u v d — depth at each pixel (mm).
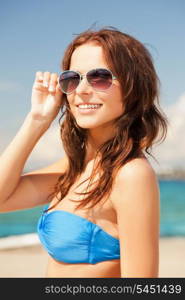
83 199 2084
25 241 12234
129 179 1938
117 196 1979
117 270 2074
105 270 2055
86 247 2057
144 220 1906
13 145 2387
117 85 2086
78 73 2131
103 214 2051
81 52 2156
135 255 1912
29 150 2389
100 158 2225
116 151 2080
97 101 2086
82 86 2104
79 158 2383
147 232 1906
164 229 18375
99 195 2031
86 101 2104
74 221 2084
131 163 1979
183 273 8234
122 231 1957
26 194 2488
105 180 2021
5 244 11852
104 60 2090
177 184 30984
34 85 2414
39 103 2406
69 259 2100
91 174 2174
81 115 2131
